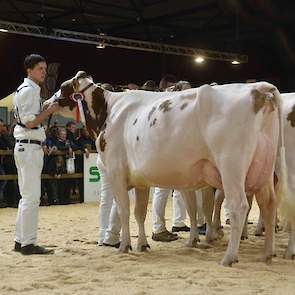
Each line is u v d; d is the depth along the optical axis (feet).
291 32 59.16
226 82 65.77
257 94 15.92
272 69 63.72
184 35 63.10
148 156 17.61
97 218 30.83
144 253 18.98
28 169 18.92
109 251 19.48
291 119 17.99
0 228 26.53
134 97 19.22
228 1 51.44
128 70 60.08
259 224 23.67
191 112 16.61
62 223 28.58
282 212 17.62
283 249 19.94
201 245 20.49
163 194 22.02
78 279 14.94
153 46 53.06
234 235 16.25
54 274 15.55
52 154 38.45
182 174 17.17
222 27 57.82
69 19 55.93
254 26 57.93
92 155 40.81
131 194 32.22
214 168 16.60
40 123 19.03
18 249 19.61
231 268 15.97
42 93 52.75
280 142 16.65
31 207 19.03
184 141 16.72
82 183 40.50
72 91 20.34
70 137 40.01
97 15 54.60
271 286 13.94
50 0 49.65
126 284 14.26
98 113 20.02
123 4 52.29
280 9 53.93
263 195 16.97
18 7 51.16
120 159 18.98
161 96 18.69
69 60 56.03
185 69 63.36
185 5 52.80
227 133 15.90
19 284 14.35
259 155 16.24
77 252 19.20
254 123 15.89
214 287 13.83
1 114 47.91
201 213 23.90
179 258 17.88
